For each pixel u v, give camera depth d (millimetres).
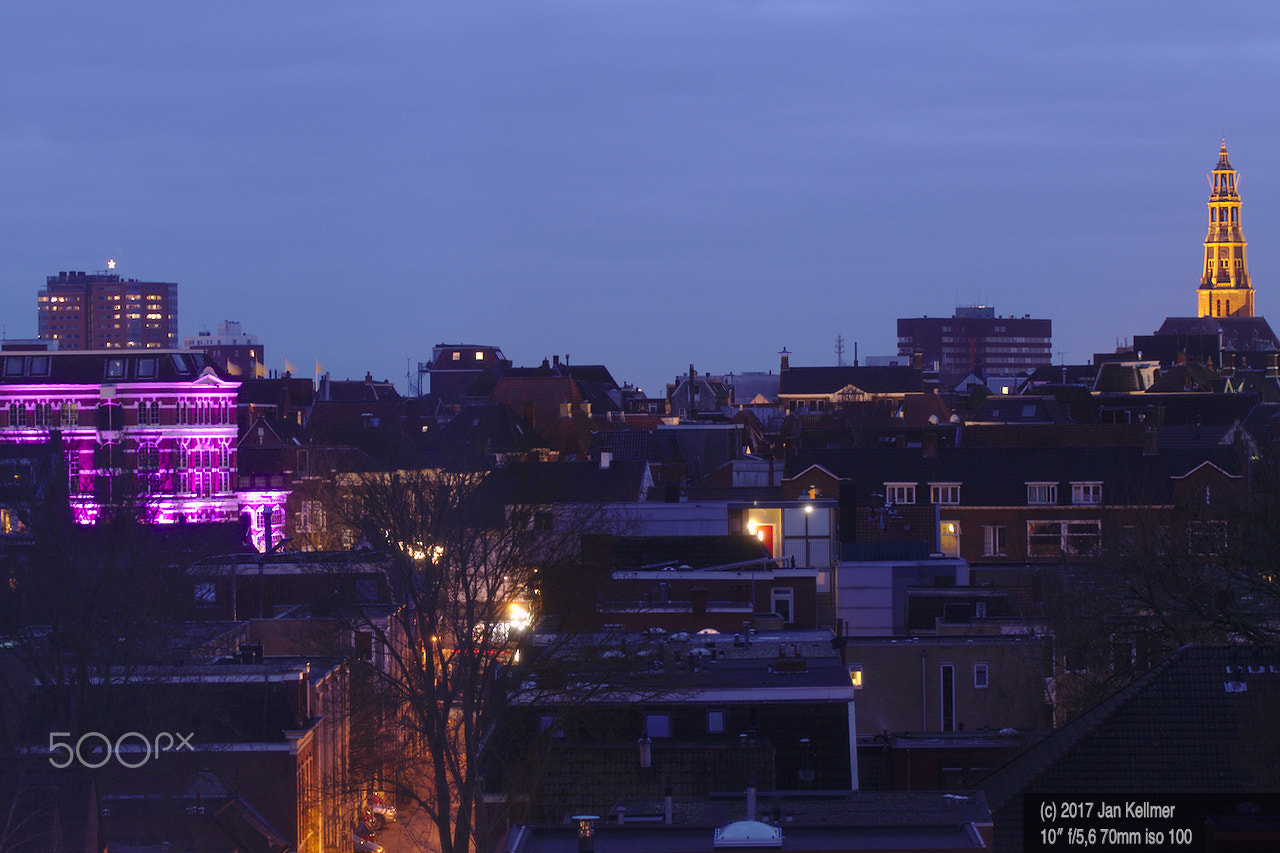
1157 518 110375
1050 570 90000
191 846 59625
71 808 48750
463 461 111562
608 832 46156
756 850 43469
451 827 68938
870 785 62625
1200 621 62594
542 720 62312
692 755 55812
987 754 63000
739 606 88625
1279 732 48719
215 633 81500
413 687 66000
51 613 66125
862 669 72812
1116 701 51688
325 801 68875
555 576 74750
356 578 87125
